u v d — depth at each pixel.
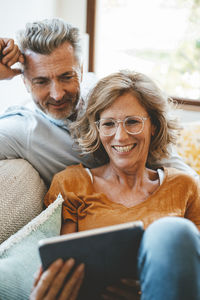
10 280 0.77
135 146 1.06
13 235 0.92
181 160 1.44
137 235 0.70
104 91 1.03
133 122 1.04
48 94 1.26
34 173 1.22
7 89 1.83
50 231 0.96
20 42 1.24
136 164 1.08
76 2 2.59
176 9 2.58
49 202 1.14
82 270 0.70
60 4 2.62
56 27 1.21
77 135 1.23
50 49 1.18
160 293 0.62
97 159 1.27
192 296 0.61
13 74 1.27
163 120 1.13
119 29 2.73
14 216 1.01
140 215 1.03
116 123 1.04
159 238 0.66
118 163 1.07
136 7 2.65
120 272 0.73
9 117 1.38
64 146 1.30
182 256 0.63
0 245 0.91
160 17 2.63
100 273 0.72
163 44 2.69
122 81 1.03
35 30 1.19
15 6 1.86
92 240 0.69
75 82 1.28
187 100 2.64
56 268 0.69
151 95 1.06
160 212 1.04
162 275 0.62
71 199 1.09
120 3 2.66
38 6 2.21
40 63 1.20
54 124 1.37
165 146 1.20
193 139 1.78
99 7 2.61
